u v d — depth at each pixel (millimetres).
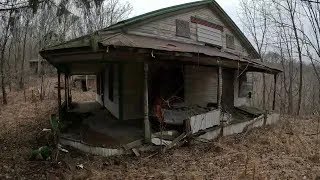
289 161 9375
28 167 8336
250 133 13578
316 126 16328
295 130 14828
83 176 7750
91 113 15188
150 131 10078
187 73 14320
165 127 11102
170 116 11695
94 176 7848
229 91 17250
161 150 9820
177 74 13914
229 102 17172
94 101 20938
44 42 29359
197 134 11023
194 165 8883
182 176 7926
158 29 13312
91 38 8805
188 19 14945
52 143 10672
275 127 15625
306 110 30078
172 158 9430
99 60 10148
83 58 10531
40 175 7785
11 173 7855
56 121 11438
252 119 14867
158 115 11055
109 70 14617
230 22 17641
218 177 7926
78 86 29578
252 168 8570
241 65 14266
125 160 9102
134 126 11953
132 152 9539
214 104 15250
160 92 13367
